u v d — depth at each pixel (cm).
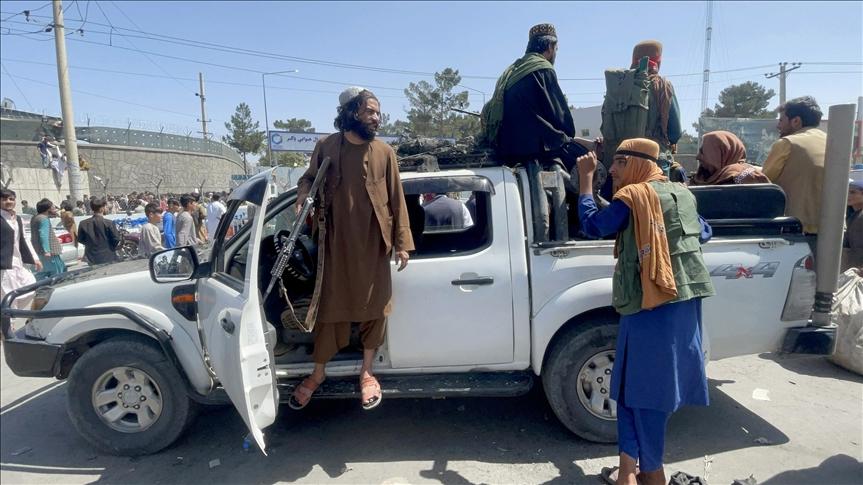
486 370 349
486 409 400
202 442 369
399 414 397
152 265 345
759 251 328
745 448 338
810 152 393
